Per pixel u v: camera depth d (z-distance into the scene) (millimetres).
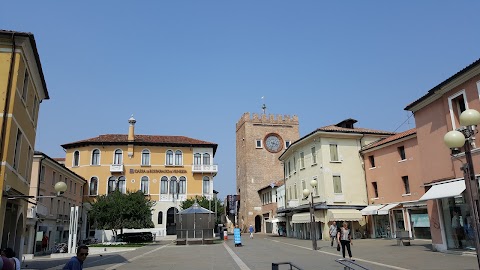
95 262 22359
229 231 83250
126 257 25312
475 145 18688
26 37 16531
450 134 9641
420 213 31859
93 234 56031
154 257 24688
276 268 10180
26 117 19125
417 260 17703
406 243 27047
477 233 9031
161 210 58219
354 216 37781
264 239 46531
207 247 34000
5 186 15500
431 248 23531
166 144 60625
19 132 18047
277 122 79438
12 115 15922
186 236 39156
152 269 17969
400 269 15016
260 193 75000
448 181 20625
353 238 38062
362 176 40594
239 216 81125
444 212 21281
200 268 17906
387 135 42156
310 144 43094
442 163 21516
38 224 38344
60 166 44000
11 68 16281
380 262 17562
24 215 20594
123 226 43531
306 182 43812
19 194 17703
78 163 59125
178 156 61000
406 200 33844
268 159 77000
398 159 35281
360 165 40938
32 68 18953
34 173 37656
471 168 9438
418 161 32500
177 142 60969
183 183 60062
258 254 24891
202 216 39938
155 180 59250
